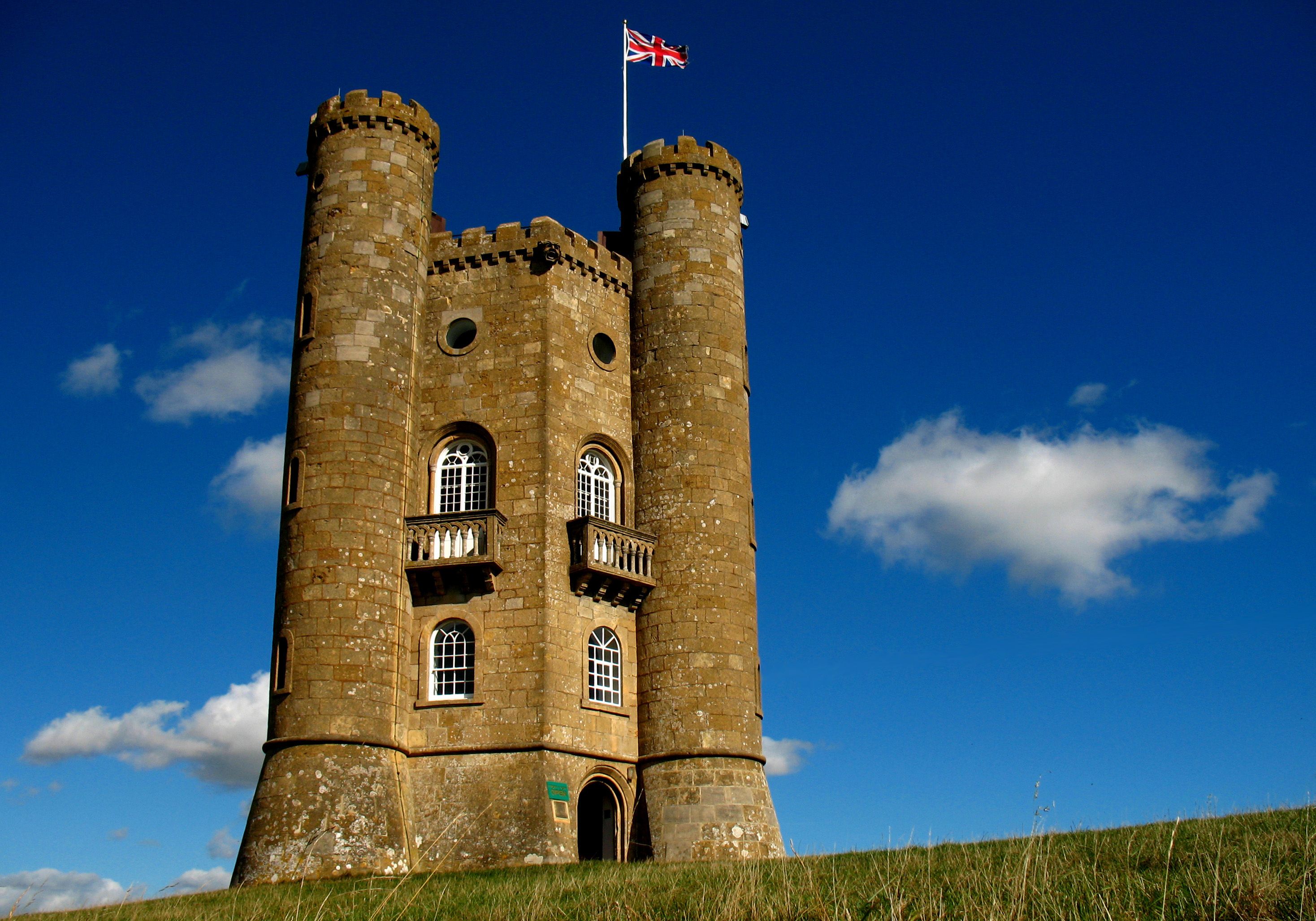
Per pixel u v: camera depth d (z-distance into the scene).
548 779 37.16
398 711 38.00
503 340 42.00
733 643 41.06
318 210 41.56
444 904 23.61
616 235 47.50
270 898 27.67
